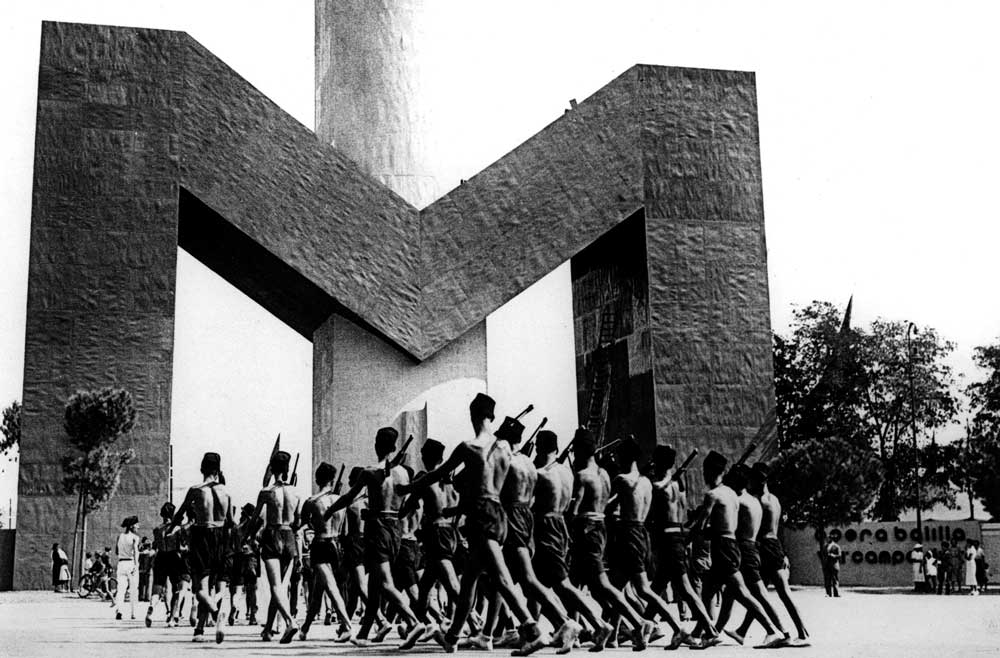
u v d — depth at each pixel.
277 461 14.11
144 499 25.91
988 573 35.94
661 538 12.66
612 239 31.05
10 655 11.91
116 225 26.83
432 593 18.45
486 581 12.59
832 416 49.62
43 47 27.06
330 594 13.55
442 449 12.66
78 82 27.09
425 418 28.28
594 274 33.09
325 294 27.75
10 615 19.97
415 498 11.98
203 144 27.52
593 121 29.80
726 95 30.67
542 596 11.33
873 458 39.81
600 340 32.38
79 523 25.47
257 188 27.64
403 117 28.97
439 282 28.39
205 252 30.41
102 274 26.62
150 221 26.97
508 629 13.26
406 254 28.31
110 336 26.45
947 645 12.73
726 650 11.93
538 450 11.86
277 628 15.29
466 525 11.23
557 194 29.31
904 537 38.31
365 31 29.09
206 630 16.20
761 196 30.47
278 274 28.69
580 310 34.00
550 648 12.09
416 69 29.22
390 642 13.48
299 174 27.92
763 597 12.34
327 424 28.91
